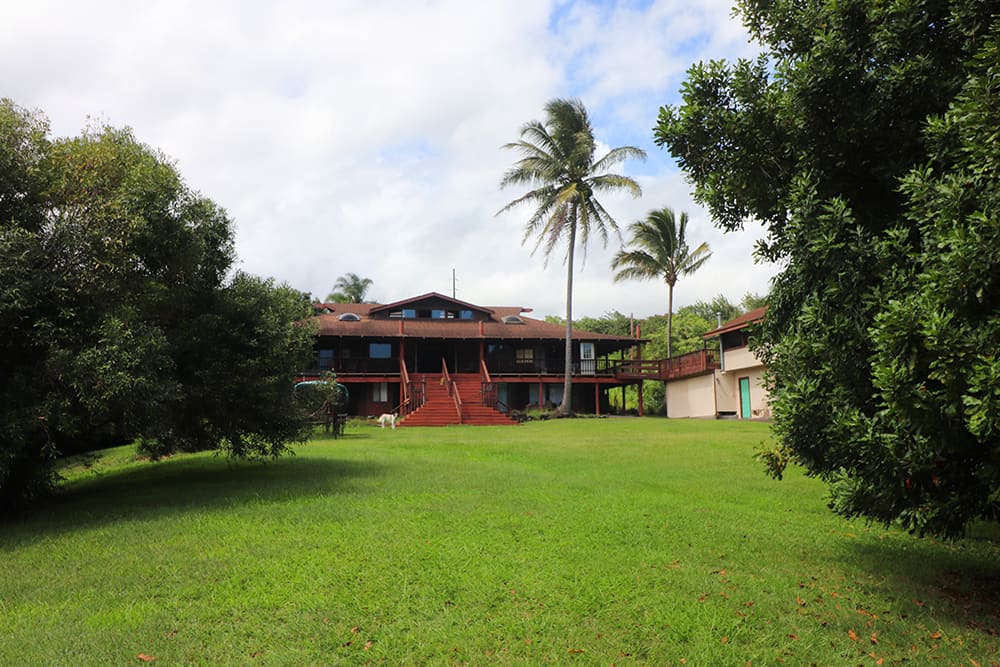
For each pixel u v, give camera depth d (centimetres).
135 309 913
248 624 478
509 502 880
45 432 833
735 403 3170
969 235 405
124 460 1680
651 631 474
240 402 1049
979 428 376
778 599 536
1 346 809
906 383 425
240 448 1125
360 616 491
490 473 1144
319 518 781
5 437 755
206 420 1088
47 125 912
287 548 652
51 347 800
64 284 820
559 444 1702
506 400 3600
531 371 3659
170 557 631
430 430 2355
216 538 696
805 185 549
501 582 561
